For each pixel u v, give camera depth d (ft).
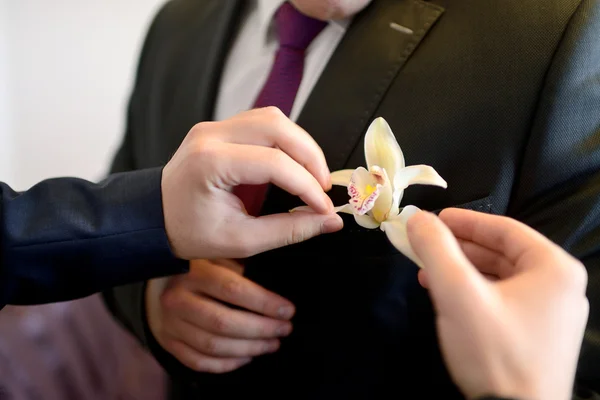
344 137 1.44
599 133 1.31
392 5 1.47
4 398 2.48
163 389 2.98
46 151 3.57
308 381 1.53
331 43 1.58
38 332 2.77
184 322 1.62
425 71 1.40
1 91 3.30
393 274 1.42
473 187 1.35
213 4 1.96
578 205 1.30
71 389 2.81
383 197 1.23
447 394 1.46
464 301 0.94
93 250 1.36
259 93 1.66
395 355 1.48
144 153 2.05
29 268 1.39
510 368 0.93
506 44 1.33
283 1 1.68
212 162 1.22
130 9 3.44
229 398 1.68
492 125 1.33
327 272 1.49
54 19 3.29
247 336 1.53
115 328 3.09
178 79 1.91
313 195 1.22
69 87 3.48
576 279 1.00
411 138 1.39
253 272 1.61
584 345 1.31
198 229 1.30
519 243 1.10
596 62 1.29
